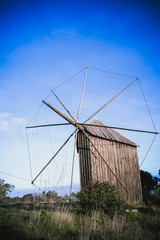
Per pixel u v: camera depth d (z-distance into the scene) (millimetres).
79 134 15703
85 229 6875
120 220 8625
